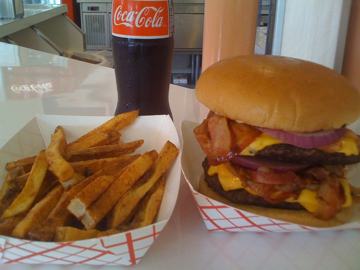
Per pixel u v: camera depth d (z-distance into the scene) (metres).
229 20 0.42
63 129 0.32
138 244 0.21
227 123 0.28
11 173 0.27
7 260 0.22
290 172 0.27
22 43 1.07
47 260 0.22
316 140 0.26
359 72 0.47
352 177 0.32
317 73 0.27
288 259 0.24
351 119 0.27
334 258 0.24
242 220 0.25
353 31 0.49
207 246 0.25
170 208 0.24
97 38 1.88
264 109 0.25
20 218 0.24
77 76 0.63
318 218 0.27
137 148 0.32
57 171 0.26
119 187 0.25
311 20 0.49
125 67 0.38
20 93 0.54
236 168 0.28
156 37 0.36
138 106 0.40
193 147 0.35
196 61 1.82
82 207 0.22
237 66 0.28
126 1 0.35
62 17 1.31
